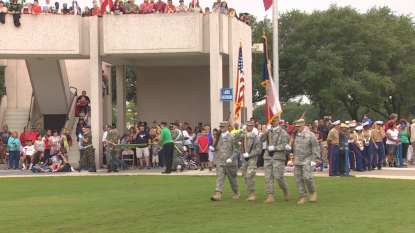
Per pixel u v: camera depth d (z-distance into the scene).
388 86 47.06
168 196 15.00
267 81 15.30
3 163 28.75
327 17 49.38
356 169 22.25
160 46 25.11
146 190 16.62
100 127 25.64
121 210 12.53
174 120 32.03
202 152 23.83
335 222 10.33
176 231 9.77
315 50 49.12
